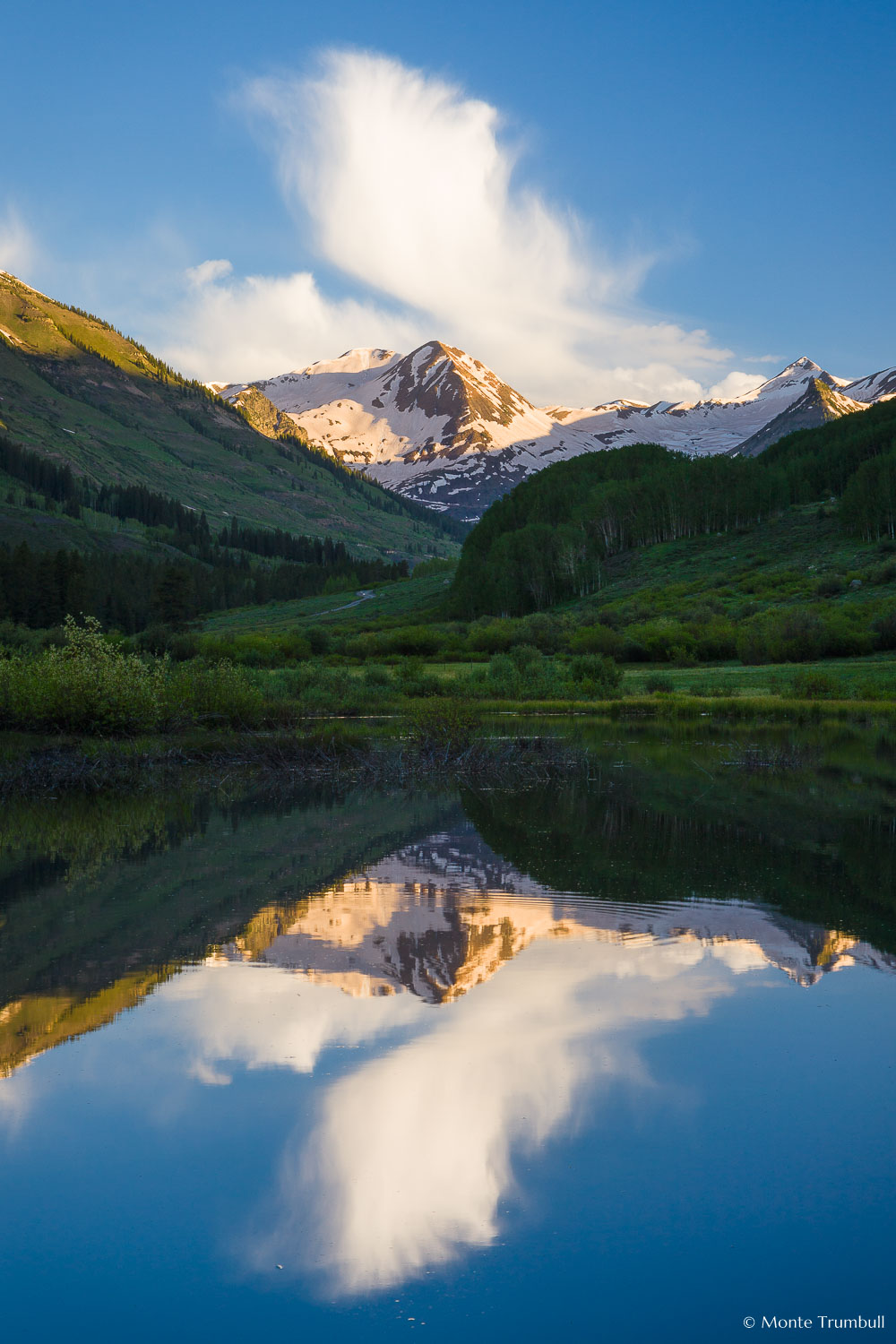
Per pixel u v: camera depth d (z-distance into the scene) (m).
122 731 35.25
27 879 14.95
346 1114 6.92
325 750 33.44
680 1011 8.84
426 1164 6.27
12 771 28.33
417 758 32.62
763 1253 5.41
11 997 9.30
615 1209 5.88
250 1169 6.23
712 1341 4.77
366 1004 9.03
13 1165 6.29
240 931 11.66
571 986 9.52
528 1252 5.46
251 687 42.28
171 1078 7.48
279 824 20.56
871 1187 6.04
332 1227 5.72
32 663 36.56
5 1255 5.42
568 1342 4.74
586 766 31.45
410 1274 5.29
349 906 12.90
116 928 11.83
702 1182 6.09
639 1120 6.83
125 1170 6.23
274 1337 4.77
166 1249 5.49
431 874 14.98
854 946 10.88
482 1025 8.50
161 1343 4.71
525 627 103.44
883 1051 7.95
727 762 32.28
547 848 17.17
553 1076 7.48
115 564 199.25
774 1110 6.95
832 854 16.41
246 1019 8.68
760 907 12.70
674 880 14.31
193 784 28.50
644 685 71.94
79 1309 5.00
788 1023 8.53
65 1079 7.48
